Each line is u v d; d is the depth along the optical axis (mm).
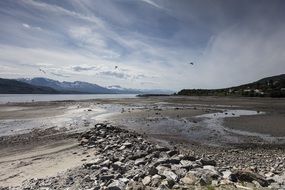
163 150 15023
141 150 15430
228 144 20953
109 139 19906
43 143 20250
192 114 42375
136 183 8766
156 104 71688
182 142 21547
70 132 25156
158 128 28469
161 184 8305
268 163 15320
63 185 10320
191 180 8594
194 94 168750
